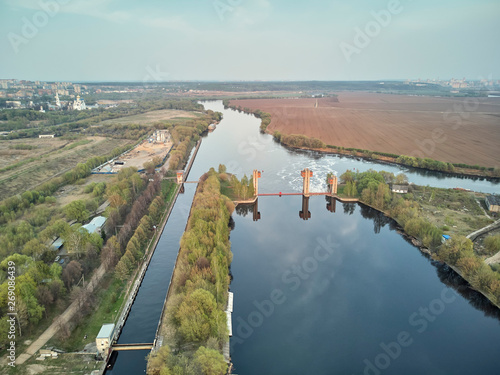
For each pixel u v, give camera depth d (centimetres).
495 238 17175
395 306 14500
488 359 11912
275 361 11625
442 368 11494
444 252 16950
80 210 19788
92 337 11650
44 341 11181
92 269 14975
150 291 14738
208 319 11344
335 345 12394
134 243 16200
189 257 14425
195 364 9625
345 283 15988
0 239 15912
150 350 11462
